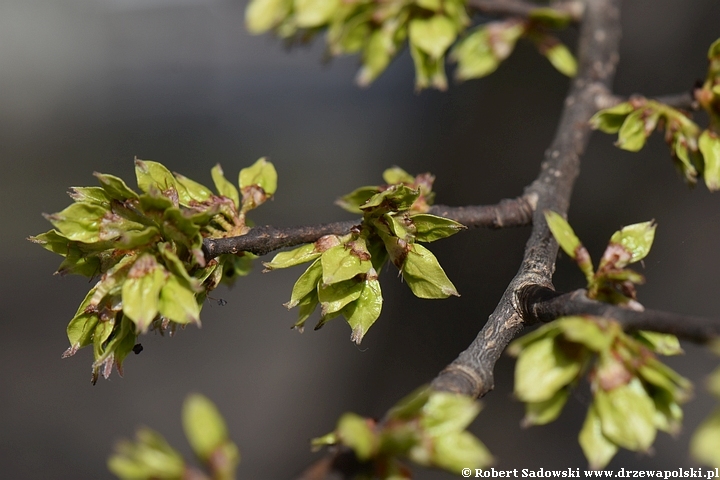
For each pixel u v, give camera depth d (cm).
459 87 538
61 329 727
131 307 166
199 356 700
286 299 759
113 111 997
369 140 843
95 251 183
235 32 1027
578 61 305
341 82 994
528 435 473
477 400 162
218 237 202
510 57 470
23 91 1004
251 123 941
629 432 140
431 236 194
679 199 418
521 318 179
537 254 208
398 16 264
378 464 131
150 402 654
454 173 501
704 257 422
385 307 542
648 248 167
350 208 221
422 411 135
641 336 156
